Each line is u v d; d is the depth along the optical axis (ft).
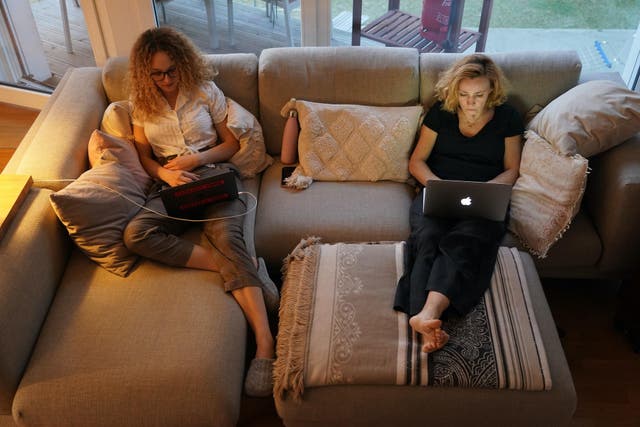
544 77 7.00
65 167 6.25
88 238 5.76
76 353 5.09
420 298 5.56
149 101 6.64
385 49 7.35
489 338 5.29
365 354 5.16
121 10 8.36
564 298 7.13
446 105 6.65
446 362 5.08
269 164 7.45
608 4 8.67
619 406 6.02
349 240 6.43
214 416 4.88
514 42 9.12
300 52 7.32
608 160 6.33
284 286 6.00
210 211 6.35
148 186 6.67
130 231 5.88
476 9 8.77
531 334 5.34
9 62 9.92
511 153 6.75
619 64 9.18
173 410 4.85
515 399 4.99
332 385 5.11
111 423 4.86
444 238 6.01
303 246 6.30
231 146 7.04
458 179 6.75
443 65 7.17
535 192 6.35
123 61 7.32
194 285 5.75
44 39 9.67
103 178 6.08
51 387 4.88
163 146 6.84
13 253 5.24
